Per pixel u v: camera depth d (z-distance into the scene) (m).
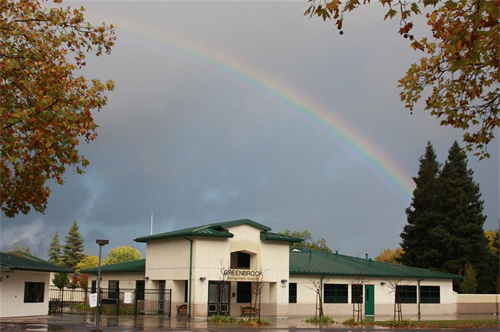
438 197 73.44
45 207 19.31
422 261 72.31
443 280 54.19
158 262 43.09
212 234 39.56
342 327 31.97
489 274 69.00
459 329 31.70
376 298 48.81
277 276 42.97
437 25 13.75
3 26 18.17
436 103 14.49
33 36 18.48
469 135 14.34
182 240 40.81
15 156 17.16
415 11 10.26
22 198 18.62
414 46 11.78
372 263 55.53
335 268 48.53
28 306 37.38
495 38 11.73
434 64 14.34
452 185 72.25
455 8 11.73
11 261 36.88
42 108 17.27
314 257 53.06
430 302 52.81
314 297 45.44
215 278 39.94
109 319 35.09
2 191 18.36
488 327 33.84
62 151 18.02
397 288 45.25
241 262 42.69
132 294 42.41
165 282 42.16
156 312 42.41
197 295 39.06
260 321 33.38
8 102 17.62
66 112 17.86
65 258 101.12
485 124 14.16
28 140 17.44
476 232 69.81
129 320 34.50
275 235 43.62
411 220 77.31
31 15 18.94
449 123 14.46
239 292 42.94
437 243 71.38
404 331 29.70
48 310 39.28
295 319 39.97
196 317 38.50
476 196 71.69
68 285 61.16
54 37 18.98
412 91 14.73
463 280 61.62
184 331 26.77
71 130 18.28
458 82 14.14
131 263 53.19
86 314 40.41
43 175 18.02
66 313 41.34
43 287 38.91
